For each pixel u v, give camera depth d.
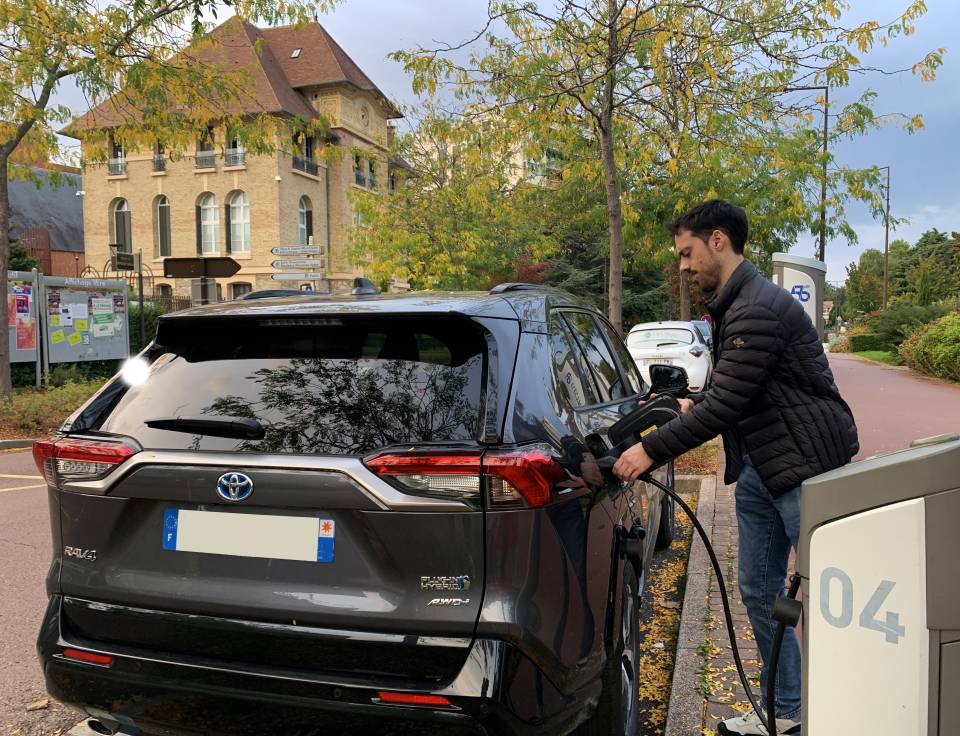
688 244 2.67
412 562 2.04
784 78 9.55
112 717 2.33
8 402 11.31
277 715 2.11
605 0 8.38
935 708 1.55
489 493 2.03
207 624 2.19
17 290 14.30
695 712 3.01
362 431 2.14
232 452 2.20
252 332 2.53
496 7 8.34
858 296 75.06
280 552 2.14
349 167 41.09
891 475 1.58
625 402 3.58
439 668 2.01
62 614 2.41
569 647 2.16
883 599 1.60
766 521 2.70
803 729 1.75
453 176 21.61
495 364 2.23
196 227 38.00
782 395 2.51
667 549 5.43
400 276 22.08
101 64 10.62
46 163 12.99
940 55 7.99
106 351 16.28
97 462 2.35
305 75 39.38
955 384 19.48
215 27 11.99
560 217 21.52
